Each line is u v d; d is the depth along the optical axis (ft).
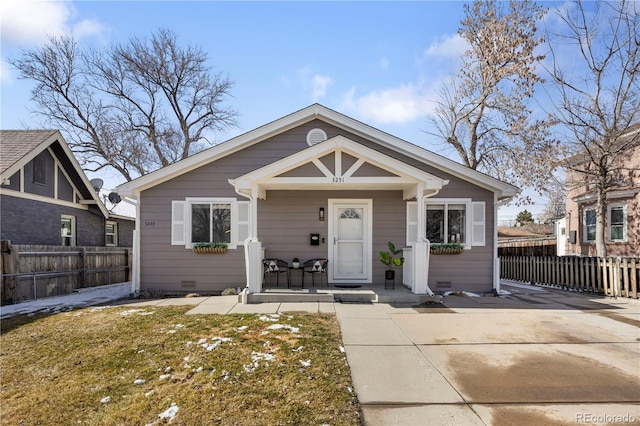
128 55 70.03
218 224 30.89
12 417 10.39
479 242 30.86
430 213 31.30
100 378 12.88
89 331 18.53
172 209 30.53
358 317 21.21
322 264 29.66
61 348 16.05
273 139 31.35
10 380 12.89
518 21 52.80
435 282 30.83
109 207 57.00
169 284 30.32
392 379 12.67
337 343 16.38
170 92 76.28
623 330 18.63
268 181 25.99
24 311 23.77
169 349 15.51
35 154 35.91
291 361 14.03
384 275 31.09
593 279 30.30
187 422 9.86
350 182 25.94
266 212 31.14
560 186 50.16
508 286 35.32
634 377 12.82
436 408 10.69
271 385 12.01
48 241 39.93
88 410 10.72
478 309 23.63
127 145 72.38
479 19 56.34
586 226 54.34
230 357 14.40
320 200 31.27
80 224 46.01
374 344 16.35
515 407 10.75
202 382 12.23
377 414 10.35
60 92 68.59
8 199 34.30
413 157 31.22
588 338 17.31
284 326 18.71
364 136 31.58
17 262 27.32
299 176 26.04
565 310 23.36
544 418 10.12
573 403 10.98
